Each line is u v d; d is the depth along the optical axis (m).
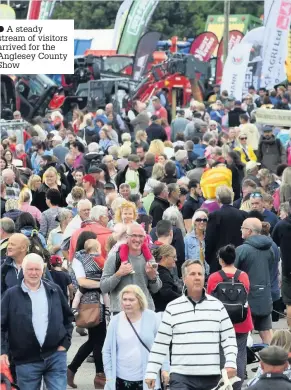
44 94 96.06
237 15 133.00
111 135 70.56
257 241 33.00
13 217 38.28
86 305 30.92
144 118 77.38
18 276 27.33
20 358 25.78
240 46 88.56
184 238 37.62
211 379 24.64
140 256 29.33
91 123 73.88
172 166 47.41
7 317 25.67
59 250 38.34
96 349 31.36
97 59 102.25
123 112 94.56
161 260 30.19
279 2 83.75
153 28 153.50
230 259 28.91
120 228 31.02
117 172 53.59
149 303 29.30
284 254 35.88
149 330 25.81
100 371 31.55
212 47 114.88
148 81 97.56
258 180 49.97
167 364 25.66
